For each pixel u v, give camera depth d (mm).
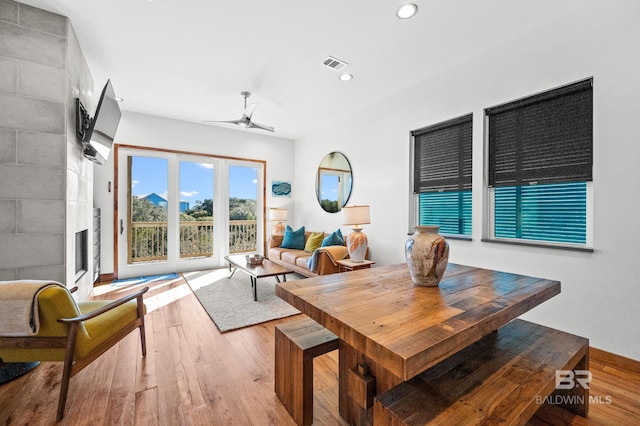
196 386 1827
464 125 3109
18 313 1476
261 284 4234
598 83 2121
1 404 1650
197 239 5316
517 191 2738
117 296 3684
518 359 1375
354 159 4582
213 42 2699
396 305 1283
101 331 1772
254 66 3143
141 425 1493
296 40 2664
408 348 908
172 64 3098
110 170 4445
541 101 2492
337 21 2395
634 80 1972
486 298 1379
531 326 1771
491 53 2777
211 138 5348
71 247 2512
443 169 3324
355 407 1480
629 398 1724
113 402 1665
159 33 2559
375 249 4148
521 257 2562
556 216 2473
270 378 1927
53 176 2291
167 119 4922
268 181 5988
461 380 1204
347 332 1074
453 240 3115
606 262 2094
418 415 998
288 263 4641
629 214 1997
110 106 2834
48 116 2275
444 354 969
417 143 3633
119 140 4531
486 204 2893
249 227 5871
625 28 2006
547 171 2461
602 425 1528
